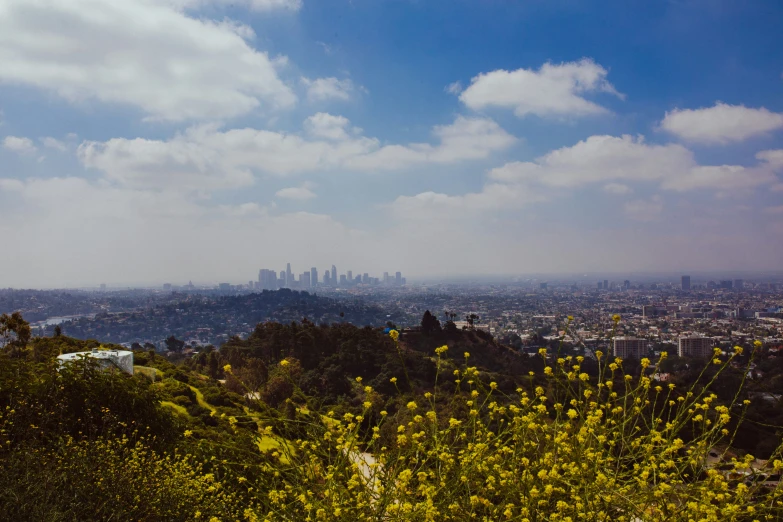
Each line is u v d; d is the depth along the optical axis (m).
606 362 3.83
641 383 3.58
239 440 4.05
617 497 2.99
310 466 3.54
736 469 3.06
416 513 3.01
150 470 6.23
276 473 3.63
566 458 3.35
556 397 3.79
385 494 3.17
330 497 3.26
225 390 27.34
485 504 3.08
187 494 5.69
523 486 3.21
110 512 5.05
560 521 2.93
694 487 2.99
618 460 3.32
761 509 2.84
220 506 4.89
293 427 3.76
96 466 5.74
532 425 3.27
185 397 21.03
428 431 3.60
